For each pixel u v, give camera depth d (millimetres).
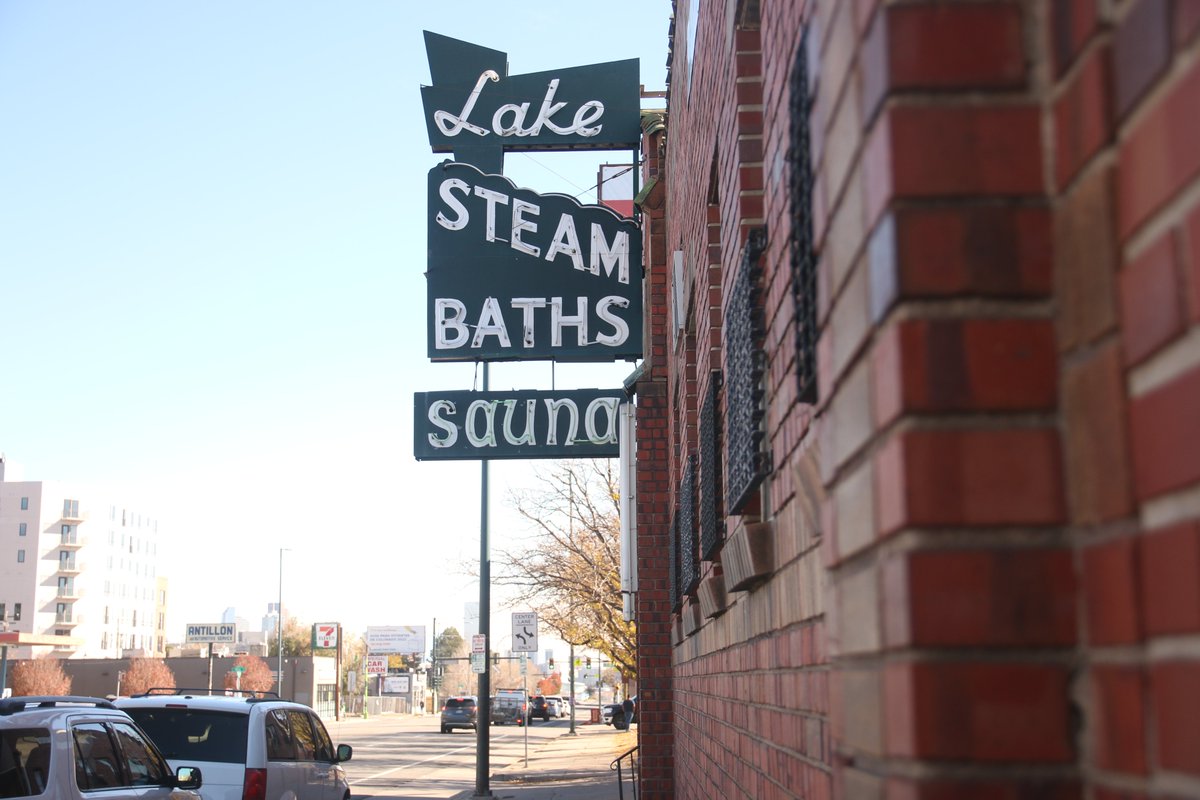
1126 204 1575
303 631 151750
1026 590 1688
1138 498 1536
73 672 84312
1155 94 1495
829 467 2262
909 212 1791
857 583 2020
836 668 2242
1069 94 1715
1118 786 1553
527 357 14609
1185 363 1429
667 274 12508
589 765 29453
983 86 1810
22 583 126500
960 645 1683
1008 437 1729
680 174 9727
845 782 2076
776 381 4055
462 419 14750
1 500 128125
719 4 5852
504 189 14969
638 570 12977
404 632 136750
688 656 9234
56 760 6773
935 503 1715
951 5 1833
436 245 14867
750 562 4250
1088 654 1649
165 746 10328
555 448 14656
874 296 1883
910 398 1747
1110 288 1602
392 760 34281
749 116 4957
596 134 15320
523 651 24391
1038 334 1755
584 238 14828
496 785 24531
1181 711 1405
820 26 2342
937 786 1656
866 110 1928
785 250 3734
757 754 4629
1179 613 1423
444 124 15375
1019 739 1653
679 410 9727
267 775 10320
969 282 1760
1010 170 1787
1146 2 1511
